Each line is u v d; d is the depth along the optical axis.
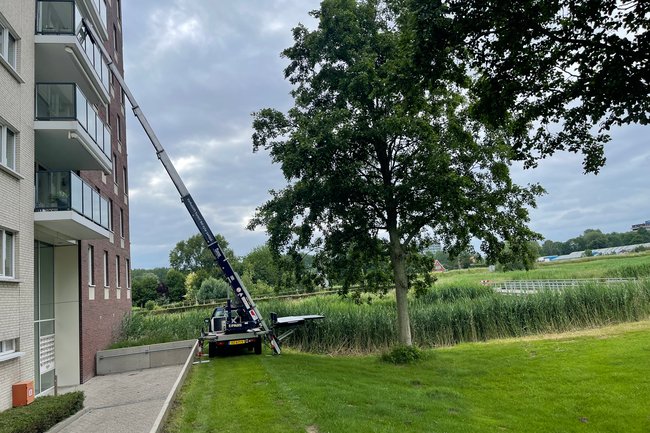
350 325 19.81
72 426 9.38
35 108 12.40
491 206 13.68
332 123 12.86
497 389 10.48
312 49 14.28
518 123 8.56
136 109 16.14
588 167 8.35
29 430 7.95
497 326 19.78
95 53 14.88
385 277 15.84
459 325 19.70
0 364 9.38
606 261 61.22
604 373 10.98
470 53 8.27
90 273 17.66
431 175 12.74
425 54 8.38
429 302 26.72
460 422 8.09
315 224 14.89
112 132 24.02
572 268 55.34
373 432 7.23
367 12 14.02
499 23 7.63
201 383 11.30
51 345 15.35
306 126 13.42
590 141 8.27
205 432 7.19
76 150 13.91
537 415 8.58
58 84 12.55
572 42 7.27
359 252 15.03
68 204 11.97
